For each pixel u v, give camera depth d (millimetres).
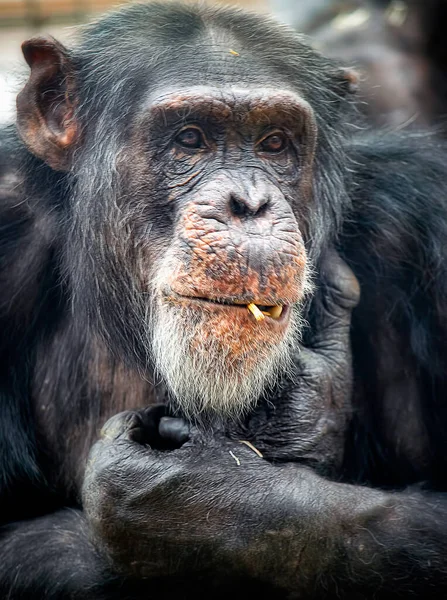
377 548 10047
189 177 10227
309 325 11461
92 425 12422
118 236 10828
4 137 12508
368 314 12547
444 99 22859
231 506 9750
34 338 12523
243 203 9617
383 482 12695
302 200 10805
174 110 10109
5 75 13156
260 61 10727
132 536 9719
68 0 23781
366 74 21906
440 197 12539
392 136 13680
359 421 12586
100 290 11344
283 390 10688
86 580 10523
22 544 11344
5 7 24328
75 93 11438
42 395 12531
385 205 12484
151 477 9695
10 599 10930
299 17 25547
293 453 10500
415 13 23125
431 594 10281
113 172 10758
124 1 12727
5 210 12422
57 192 11750
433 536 10328
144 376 11469
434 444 12375
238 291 9289
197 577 9969
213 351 9398
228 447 10172
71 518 11766
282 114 10242
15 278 12305
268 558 9820
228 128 10164
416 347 12281
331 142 11703
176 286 9547
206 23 11117
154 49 10867
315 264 11383
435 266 12156
